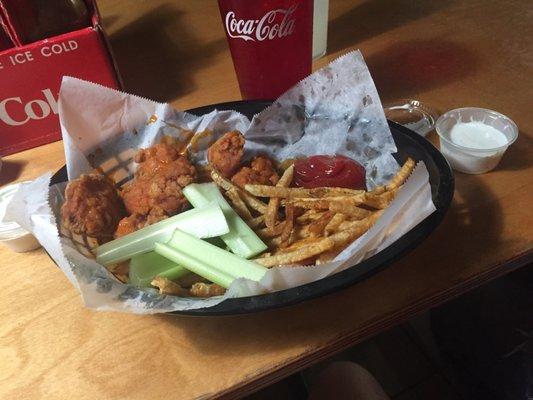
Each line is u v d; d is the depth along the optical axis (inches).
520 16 37.9
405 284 20.2
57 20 27.1
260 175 23.8
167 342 19.1
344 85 23.3
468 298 29.7
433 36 36.6
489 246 21.4
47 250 19.3
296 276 16.8
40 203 20.3
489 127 26.0
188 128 24.8
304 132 25.0
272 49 26.0
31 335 19.9
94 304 17.5
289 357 18.3
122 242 21.4
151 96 32.9
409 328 38.7
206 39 38.5
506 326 27.8
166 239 21.6
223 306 16.7
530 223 22.3
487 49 34.5
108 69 28.6
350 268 17.1
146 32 40.2
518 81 31.2
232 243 21.4
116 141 24.1
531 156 25.6
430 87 31.5
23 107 28.0
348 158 24.1
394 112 29.1
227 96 32.2
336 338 18.8
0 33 27.8
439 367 36.4
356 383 25.9
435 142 27.2
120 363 18.7
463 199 23.6
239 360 18.3
